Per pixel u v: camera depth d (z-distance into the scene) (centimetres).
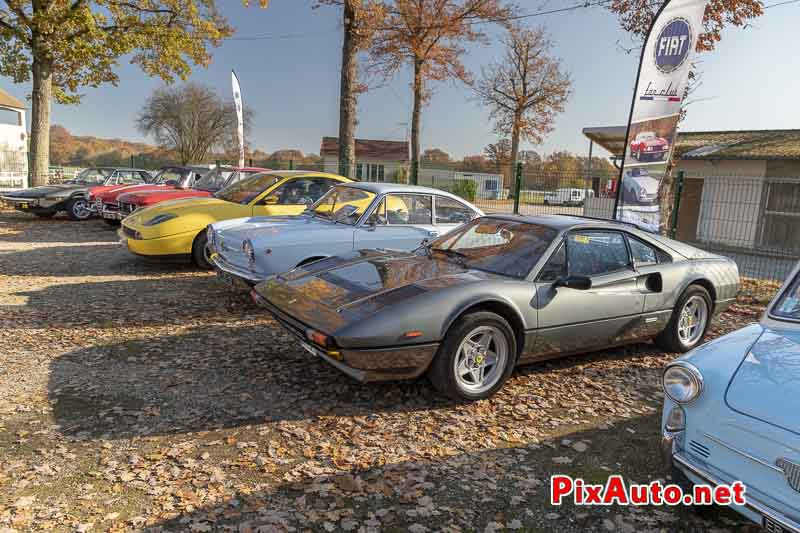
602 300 469
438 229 707
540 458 352
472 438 373
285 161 2208
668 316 528
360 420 390
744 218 1631
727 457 259
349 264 483
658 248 531
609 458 355
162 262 925
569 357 540
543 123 4438
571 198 1457
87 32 1927
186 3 2133
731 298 589
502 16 2480
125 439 354
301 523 276
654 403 443
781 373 268
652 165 866
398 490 308
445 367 396
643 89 852
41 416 379
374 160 5262
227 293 747
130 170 1794
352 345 365
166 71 2266
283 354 515
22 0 1853
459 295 399
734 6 1276
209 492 299
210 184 1255
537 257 450
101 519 274
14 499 288
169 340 548
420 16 2569
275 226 669
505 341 422
